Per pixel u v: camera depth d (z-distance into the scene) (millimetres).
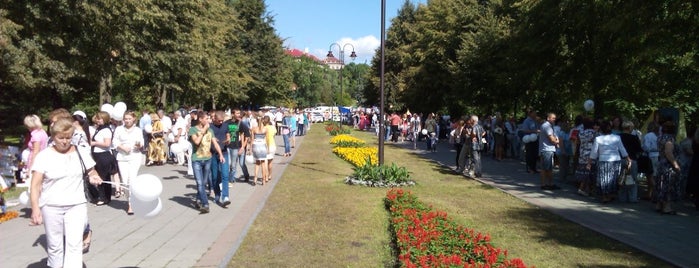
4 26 13648
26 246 7000
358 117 51594
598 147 11000
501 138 20609
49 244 5297
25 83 14914
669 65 16938
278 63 57000
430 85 38062
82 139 8469
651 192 11336
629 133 11234
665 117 13031
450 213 9703
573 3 18641
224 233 7836
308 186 12883
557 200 11281
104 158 9844
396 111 51594
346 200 10844
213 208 9859
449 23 35375
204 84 33688
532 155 16391
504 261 5914
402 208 9125
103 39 18281
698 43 13648
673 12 12844
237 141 13000
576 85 20891
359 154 20781
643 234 8180
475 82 30516
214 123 10812
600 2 16656
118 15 17781
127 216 8938
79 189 5398
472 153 15477
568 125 15023
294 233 7941
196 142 9406
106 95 25203
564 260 6734
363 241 7504
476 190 12688
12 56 14078
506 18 27375
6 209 9258
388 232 8031
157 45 25031
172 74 28062
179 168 16500
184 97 37781
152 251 6844
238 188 12469
